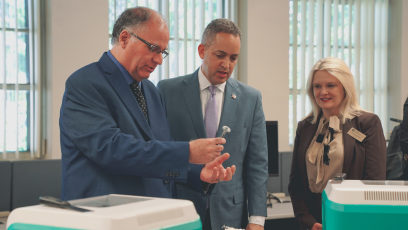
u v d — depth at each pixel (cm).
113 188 111
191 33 393
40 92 336
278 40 405
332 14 445
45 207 71
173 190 161
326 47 441
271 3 402
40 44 336
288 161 358
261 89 399
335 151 166
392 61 473
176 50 384
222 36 161
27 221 69
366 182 92
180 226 71
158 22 122
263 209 170
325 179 168
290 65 421
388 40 475
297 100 425
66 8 333
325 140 171
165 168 103
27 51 341
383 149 165
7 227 71
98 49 343
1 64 328
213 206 167
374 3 462
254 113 179
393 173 209
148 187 117
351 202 81
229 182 170
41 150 339
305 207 177
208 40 165
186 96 175
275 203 331
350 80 170
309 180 175
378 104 468
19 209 71
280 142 407
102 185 111
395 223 80
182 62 389
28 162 288
